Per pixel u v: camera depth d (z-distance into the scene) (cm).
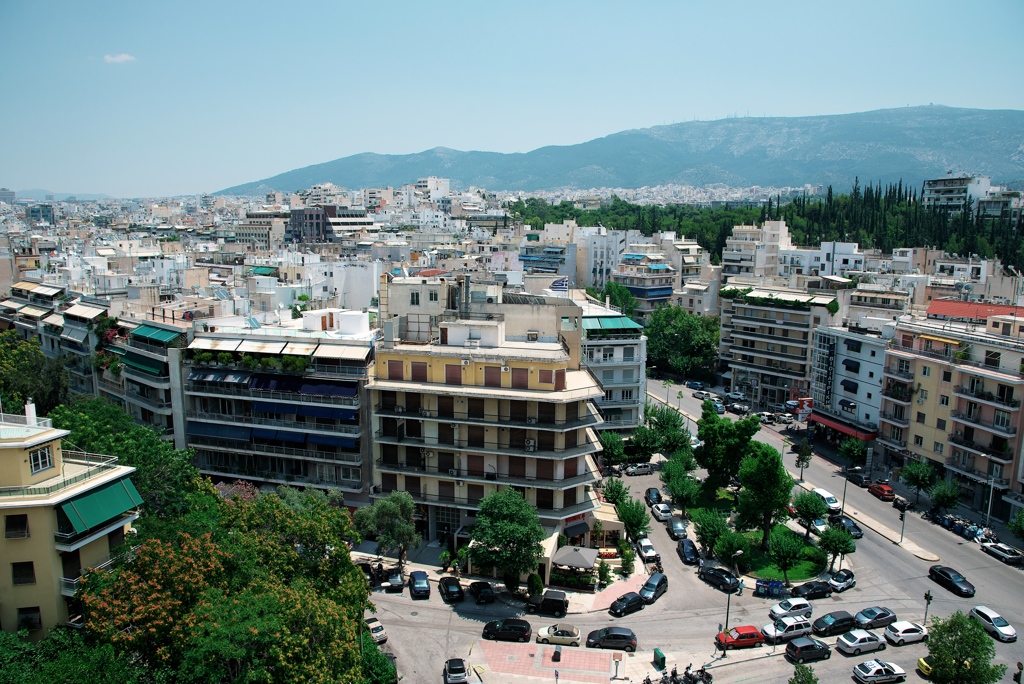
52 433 5822
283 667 5081
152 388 10288
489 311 10081
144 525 6016
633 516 9319
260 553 6253
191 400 9925
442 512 9350
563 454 8706
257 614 5153
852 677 6862
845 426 13350
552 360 8662
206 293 13938
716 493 11488
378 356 9219
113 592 5212
